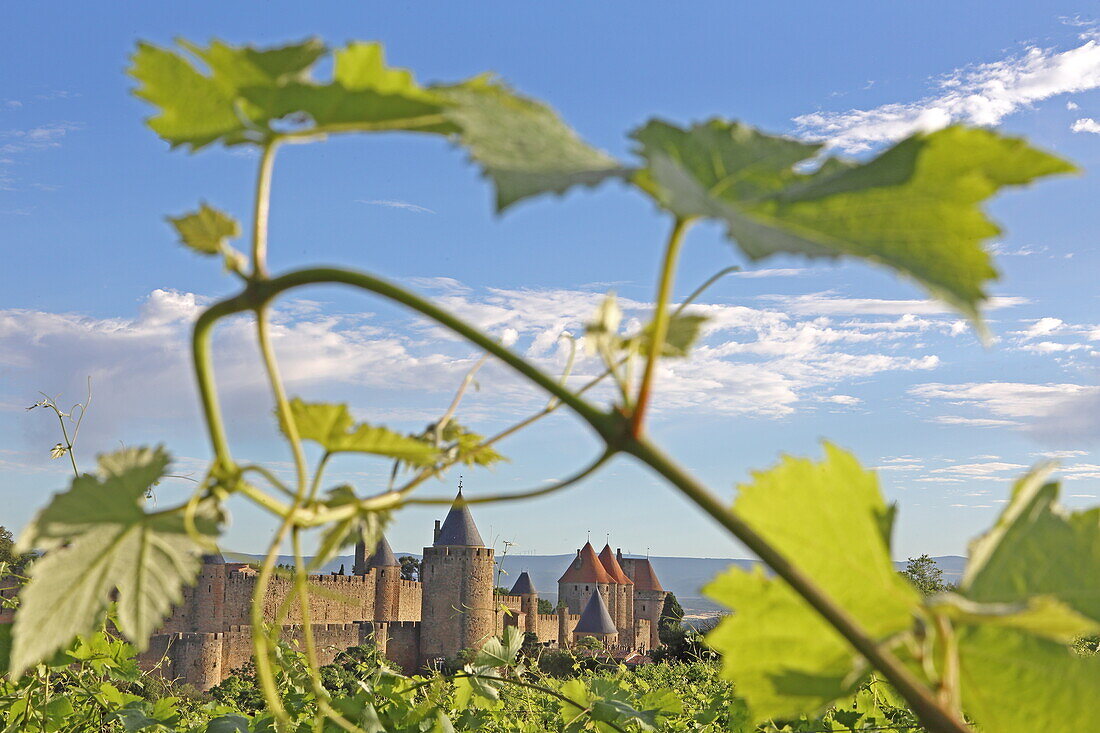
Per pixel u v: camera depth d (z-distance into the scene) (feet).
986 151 2.84
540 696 16.22
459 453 4.69
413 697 13.55
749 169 3.28
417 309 2.91
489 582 211.20
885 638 3.27
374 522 4.06
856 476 3.41
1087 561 3.42
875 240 2.58
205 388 3.38
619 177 2.69
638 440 2.82
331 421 3.95
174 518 3.51
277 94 3.29
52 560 3.34
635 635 278.46
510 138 2.77
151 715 13.66
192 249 3.38
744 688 3.52
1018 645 3.32
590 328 3.72
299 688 13.29
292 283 3.13
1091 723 3.27
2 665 10.49
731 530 2.75
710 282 4.53
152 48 3.30
